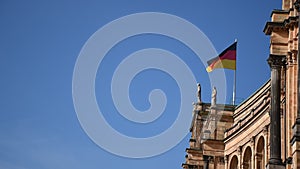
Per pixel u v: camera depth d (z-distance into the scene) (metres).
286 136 63.09
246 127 86.25
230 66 90.94
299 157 54.62
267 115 79.88
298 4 61.38
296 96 62.22
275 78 63.34
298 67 56.50
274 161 61.00
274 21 64.62
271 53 63.94
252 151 83.88
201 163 94.25
